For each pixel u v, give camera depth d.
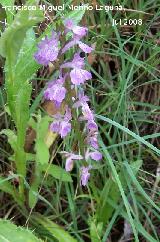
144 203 0.50
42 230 0.48
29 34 0.45
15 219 0.51
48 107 0.51
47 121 0.46
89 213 0.50
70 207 0.47
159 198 0.52
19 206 0.50
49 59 0.35
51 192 0.50
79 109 0.42
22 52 0.44
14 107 0.44
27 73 0.44
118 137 0.54
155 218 0.52
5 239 0.41
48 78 0.55
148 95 0.58
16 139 0.46
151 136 0.46
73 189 0.50
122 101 0.53
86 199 0.50
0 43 0.40
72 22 0.35
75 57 0.36
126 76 0.57
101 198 0.47
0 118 0.54
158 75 0.58
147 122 0.56
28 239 0.41
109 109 0.54
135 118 0.55
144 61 0.57
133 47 0.57
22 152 0.45
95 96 0.56
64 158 0.50
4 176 0.53
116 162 0.49
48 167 0.46
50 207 0.51
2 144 0.54
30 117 0.47
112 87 0.55
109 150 0.52
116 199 0.47
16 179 0.52
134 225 0.44
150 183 0.53
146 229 0.50
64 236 0.45
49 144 0.49
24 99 0.43
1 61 0.56
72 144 0.49
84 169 0.43
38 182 0.47
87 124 0.41
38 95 0.52
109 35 0.58
